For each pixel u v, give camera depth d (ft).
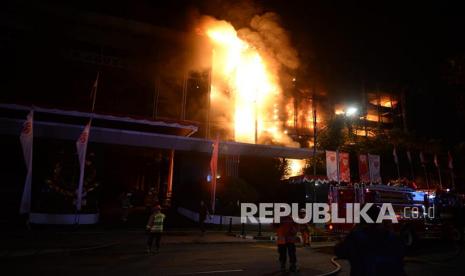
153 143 79.71
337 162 70.44
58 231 53.57
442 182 121.60
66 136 71.51
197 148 83.82
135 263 32.78
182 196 94.68
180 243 48.70
